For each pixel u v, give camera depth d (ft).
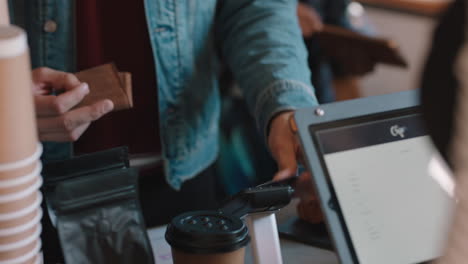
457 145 1.37
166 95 4.67
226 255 2.77
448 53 1.39
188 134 4.87
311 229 3.62
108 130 4.52
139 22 4.46
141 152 4.67
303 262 3.37
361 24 11.05
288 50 4.48
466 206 1.35
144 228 2.95
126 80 3.93
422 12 12.61
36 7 4.29
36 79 3.87
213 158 5.22
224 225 2.85
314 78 8.36
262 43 4.53
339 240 2.94
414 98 3.30
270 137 4.03
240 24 4.77
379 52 8.16
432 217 3.14
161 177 4.79
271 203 3.04
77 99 3.67
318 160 3.01
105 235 2.84
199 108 4.92
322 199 2.96
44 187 2.89
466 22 1.37
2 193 2.30
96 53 4.44
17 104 2.24
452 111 1.38
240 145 7.02
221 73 7.28
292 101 4.12
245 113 7.20
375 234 3.02
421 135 3.26
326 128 3.07
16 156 2.29
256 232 3.07
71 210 2.78
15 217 2.35
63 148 4.44
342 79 8.63
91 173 2.97
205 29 4.81
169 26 4.56
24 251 2.43
